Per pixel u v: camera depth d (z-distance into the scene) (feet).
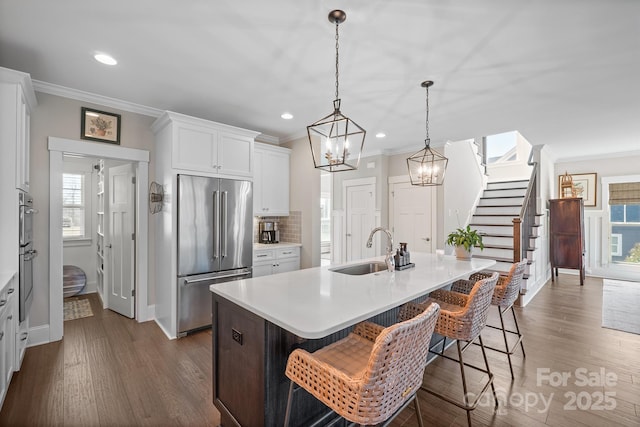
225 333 5.84
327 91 9.90
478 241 10.11
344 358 4.79
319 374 3.89
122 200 12.18
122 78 9.02
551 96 10.25
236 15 6.22
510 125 13.57
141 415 6.18
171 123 10.09
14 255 7.56
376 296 5.59
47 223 9.55
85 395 6.81
